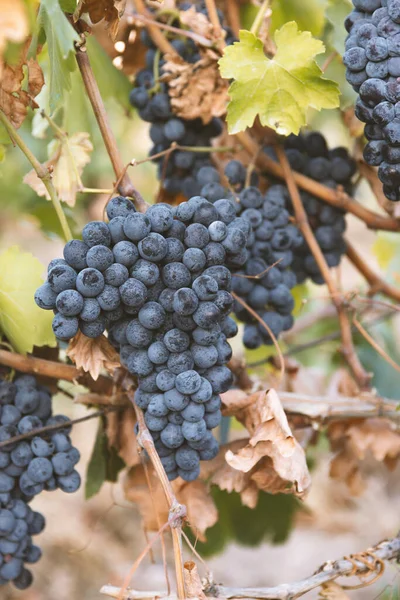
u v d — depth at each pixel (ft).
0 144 2.91
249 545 3.41
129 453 2.89
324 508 5.76
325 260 3.06
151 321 2.47
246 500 2.85
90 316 2.44
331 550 5.44
